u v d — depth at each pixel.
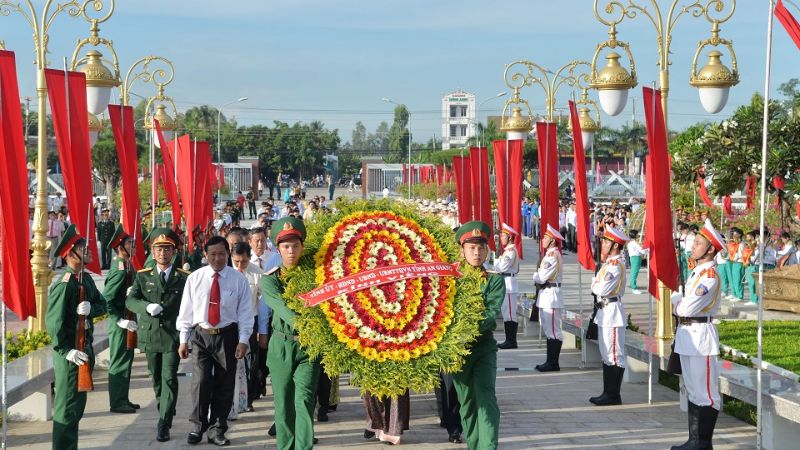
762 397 8.41
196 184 15.45
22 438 8.91
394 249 8.07
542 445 8.70
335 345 7.51
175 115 18.72
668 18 12.03
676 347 8.55
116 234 9.88
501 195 15.92
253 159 70.06
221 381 8.66
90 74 12.68
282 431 7.83
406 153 110.12
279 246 7.90
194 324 8.59
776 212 25.14
